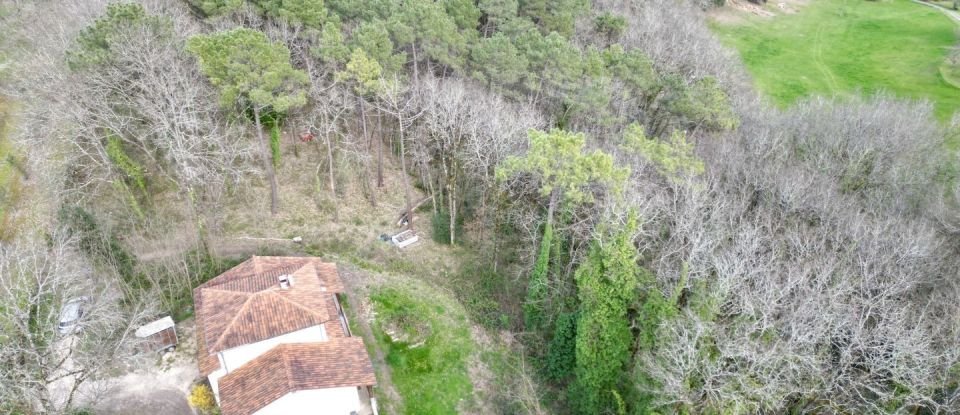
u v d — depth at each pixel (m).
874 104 56.69
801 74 80.19
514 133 43.94
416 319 41.41
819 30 94.56
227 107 42.38
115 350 32.88
